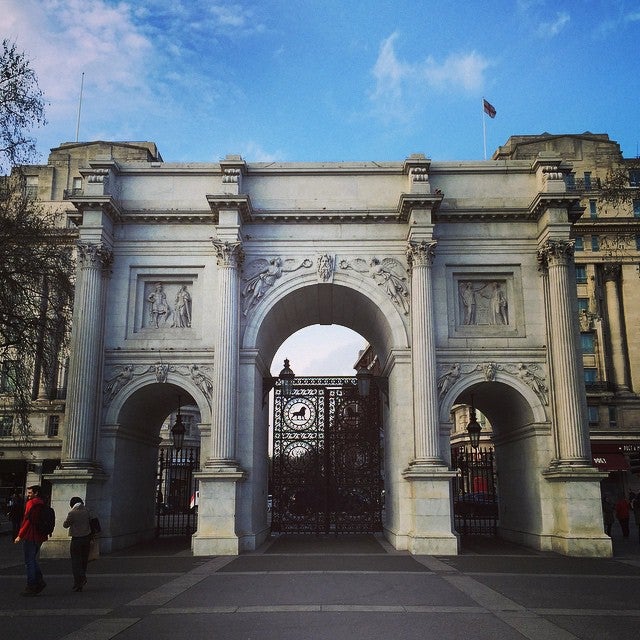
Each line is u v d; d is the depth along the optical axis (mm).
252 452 32531
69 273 33938
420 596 18344
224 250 33125
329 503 39781
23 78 28125
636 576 22609
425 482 30391
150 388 34344
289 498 39688
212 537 29750
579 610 16375
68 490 30547
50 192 74688
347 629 14141
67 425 31812
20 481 71062
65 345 35219
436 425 31547
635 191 29484
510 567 25094
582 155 76062
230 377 32062
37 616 15711
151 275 34969
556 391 32406
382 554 29484
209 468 30766
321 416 40719
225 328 32531
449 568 24609
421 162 34406
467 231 34938
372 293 34250
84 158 75688
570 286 33219
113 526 32344
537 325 33938
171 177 35844
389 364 35906
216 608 16547
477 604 17141
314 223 35031
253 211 34594
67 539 29844
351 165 35781
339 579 21703
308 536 39531
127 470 34906
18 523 43000
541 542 31469
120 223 35125
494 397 36750
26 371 33562
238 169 34719
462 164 35719
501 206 35125
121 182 35750
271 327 36844
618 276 74812
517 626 14484
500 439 39031
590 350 73875
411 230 33469
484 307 34656
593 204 75062
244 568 24781
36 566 18891
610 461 67500
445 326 33844
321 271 34312
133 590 19703
